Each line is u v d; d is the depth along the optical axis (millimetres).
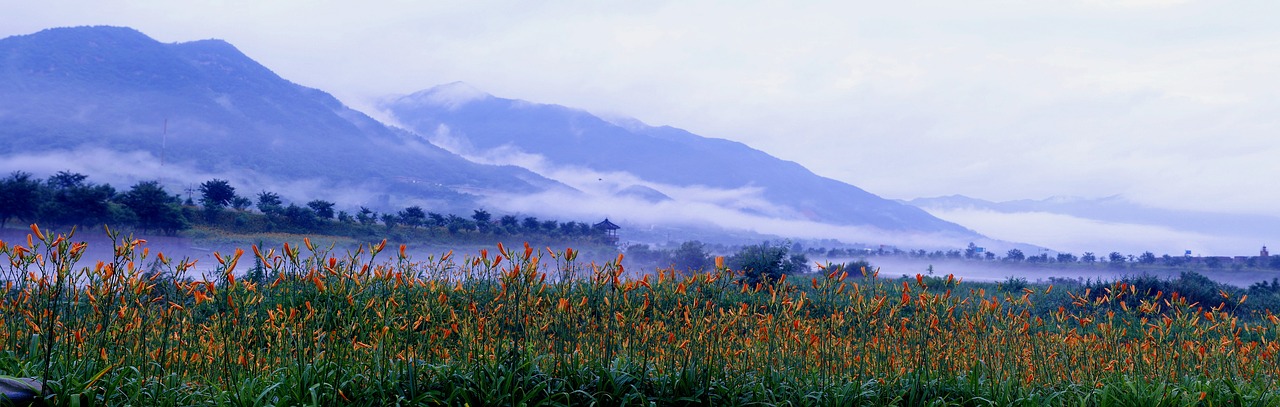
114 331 5105
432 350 5660
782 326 6508
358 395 4812
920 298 6344
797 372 6023
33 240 4449
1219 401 5746
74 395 4246
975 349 6801
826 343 6570
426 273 6793
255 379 4973
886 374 6195
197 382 5137
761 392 5477
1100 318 9008
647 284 6227
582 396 5152
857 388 5613
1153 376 6465
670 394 5410
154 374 5051
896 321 6645
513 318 5996
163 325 5516
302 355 5012
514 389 4945
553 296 6086
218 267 5305
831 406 5480
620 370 5488
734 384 5609
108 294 4746
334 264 5219
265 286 6070
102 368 4801
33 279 4574
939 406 5578
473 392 4973
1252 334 8742
